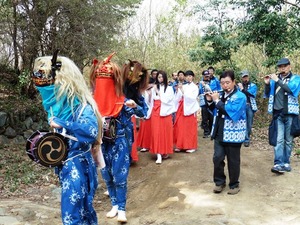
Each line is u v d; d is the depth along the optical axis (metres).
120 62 11.22
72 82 2.85
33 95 9.16
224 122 5.19
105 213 4.82
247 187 5.54
